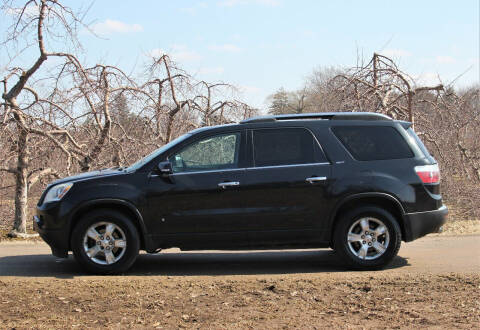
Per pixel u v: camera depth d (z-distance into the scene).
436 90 13.70
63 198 7.25
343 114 7.55
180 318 5.17
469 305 5.35
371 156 7.36
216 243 7.27
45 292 6.21
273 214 7.20
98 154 11.67
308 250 9.14
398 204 7.23
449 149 14.47
